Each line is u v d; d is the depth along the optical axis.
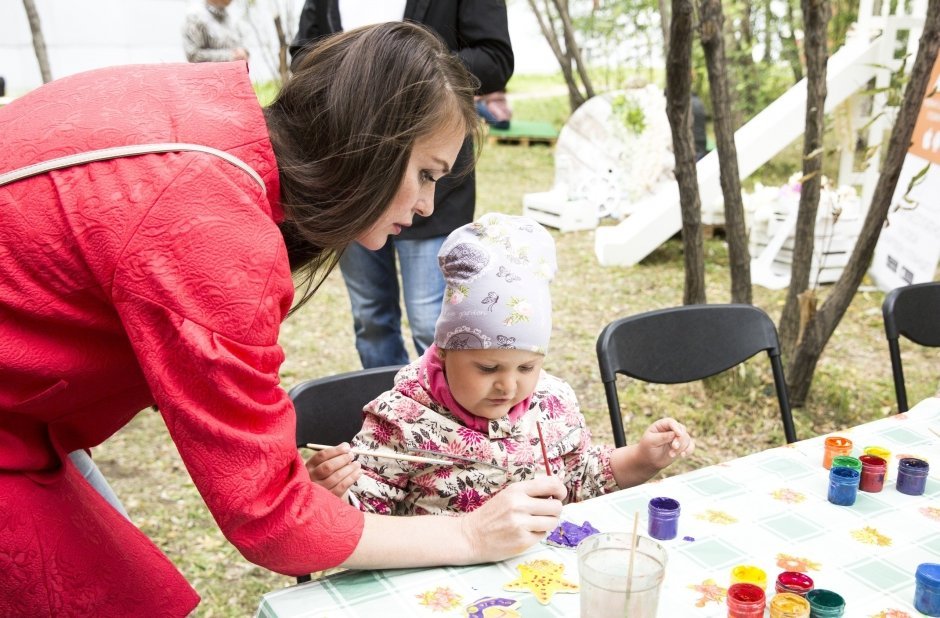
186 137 1.04
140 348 1.00
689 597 1.19
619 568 1.11
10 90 7.52
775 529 1.38
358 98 1.09
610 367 2.03
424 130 1.12
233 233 1.00
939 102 4.40
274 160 1.09
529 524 1.24
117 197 0.99
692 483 1.55
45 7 7.32
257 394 1.04
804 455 1.67
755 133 5.59
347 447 1.43
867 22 5.28
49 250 1.01
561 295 5.21
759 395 3.62
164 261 0.98
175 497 3.03
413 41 1.14
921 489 1.50
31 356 1.07
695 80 7.97
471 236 1.47
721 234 6.22
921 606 1.15
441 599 1.19
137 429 3.60
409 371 1.62
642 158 6.95
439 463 1.48
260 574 2.62
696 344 2.15
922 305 2.44
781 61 8.40
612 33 9.24
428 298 2.96
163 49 7.91
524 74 16.39
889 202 3.16
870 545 1.33
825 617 1.11
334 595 1.20
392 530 1.23
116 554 1.27
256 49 5.71
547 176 8.77
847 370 3.98
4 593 1.16
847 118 5.41
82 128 1.04
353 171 1.11
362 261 3.02
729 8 7.66
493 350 1.42
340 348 4.49
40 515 1.16
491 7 2.90
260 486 1.04
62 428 1.26
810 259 3.55
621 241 5.73
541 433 1.45
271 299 1.03
